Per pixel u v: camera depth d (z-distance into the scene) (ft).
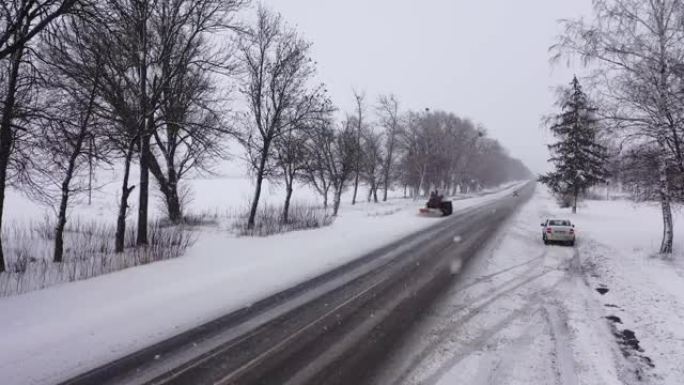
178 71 39.55
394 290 29.01
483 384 15.58
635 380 16.01
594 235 60.29
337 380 15.88
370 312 24.14
